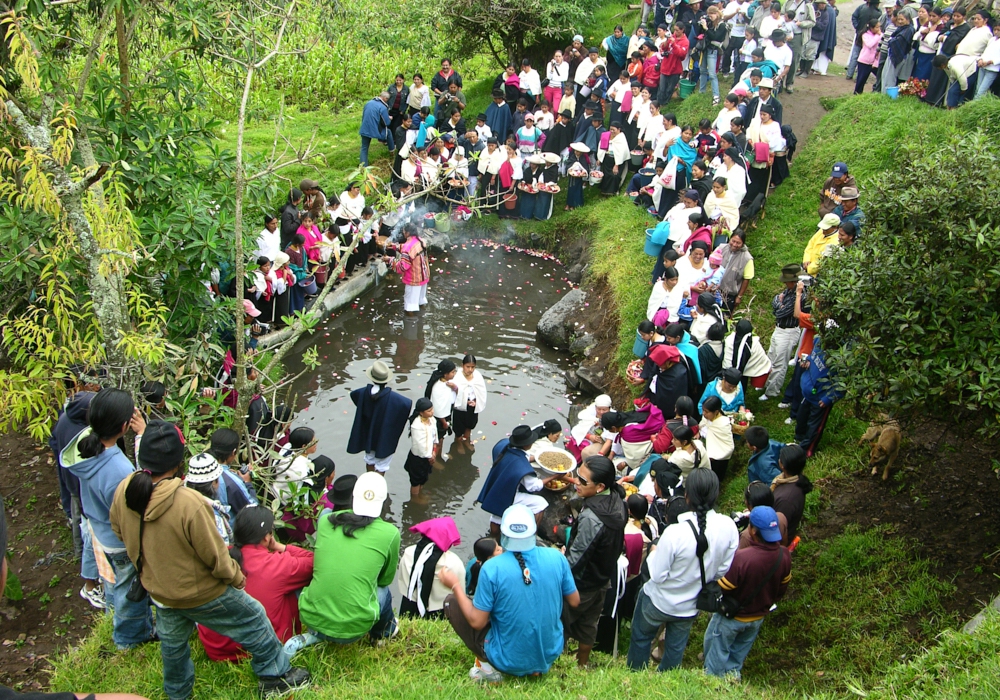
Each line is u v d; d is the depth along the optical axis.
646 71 17.02
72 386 7.41
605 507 5.53
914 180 6.68
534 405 11.38
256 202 9.24
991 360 5.75
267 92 20.22
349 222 14.06
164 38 9.58
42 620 6.75
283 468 6.38
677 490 6.95
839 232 8.98
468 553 8.53
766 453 7.33
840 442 8.72
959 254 6.08
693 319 9.82
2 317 6.95
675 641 5.69
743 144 12.56
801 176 13.70
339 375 11.90
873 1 16.14
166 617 4.41
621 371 11.27
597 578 5.54
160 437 4.20
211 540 4.16
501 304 14.47
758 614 5.55
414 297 13.73
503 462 7.99
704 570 5.40
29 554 7.43
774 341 9.66
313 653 5.12
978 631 5.26
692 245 10.43
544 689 4.78
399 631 5.64
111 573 5.62
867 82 16.70
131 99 8.86
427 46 19.45
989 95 13.21
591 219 15.91
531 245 16.59
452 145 16.12
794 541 6.50
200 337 8.06
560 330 13.09
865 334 6.54
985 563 6.62
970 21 14.08
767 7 16.44
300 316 6.76
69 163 6.33
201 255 8.24
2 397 6.49
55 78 7.13
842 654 6.30
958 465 7.79
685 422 8.16
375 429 9.16
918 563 6.80
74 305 6.59
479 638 4.89
